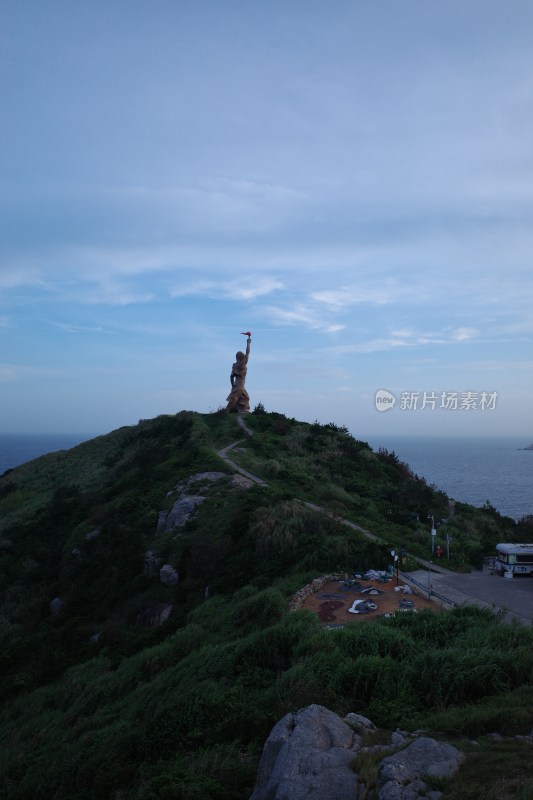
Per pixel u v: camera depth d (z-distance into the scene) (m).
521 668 9.86
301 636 12.64
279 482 37.81
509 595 19.88
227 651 13.48
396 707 8.86
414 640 12.62
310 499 34.28
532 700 8.70
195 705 10.62
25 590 31.78
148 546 30.34
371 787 6.20
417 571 23.27
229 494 33.06
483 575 23.09
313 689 9.71
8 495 55.81
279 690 10.05
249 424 59.34
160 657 17.02
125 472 48.50
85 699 16.75
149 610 24.55
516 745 7.14
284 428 57.00
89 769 10.68
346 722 7.97
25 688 20.33
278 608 16.97
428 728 8.09
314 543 24.55
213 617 19.80
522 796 5.68
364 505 35.31
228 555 25.80
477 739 7.66
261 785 7.05
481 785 6.02
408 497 41.38
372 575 21.56
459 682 9.42
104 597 27.36
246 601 18.78
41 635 24.83
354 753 6.97
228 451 47.16
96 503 42.09
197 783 7.59
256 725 9.26
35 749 14.34
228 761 8.26
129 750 10.60
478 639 11.62
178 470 41.78
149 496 37.53
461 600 19.08
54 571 33.03
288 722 7.64
